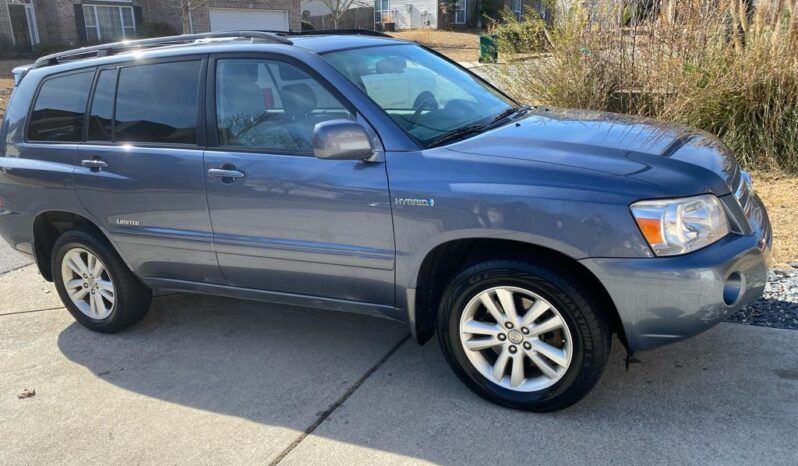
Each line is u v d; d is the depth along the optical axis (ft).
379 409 11.41
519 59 28.02
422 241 10.81
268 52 12.44
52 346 14.84
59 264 15.29
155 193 13.23
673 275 9.40
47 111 14.83
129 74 13.76
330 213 11.53
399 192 10.82
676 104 24.61
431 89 13.20
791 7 23.72
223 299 16.94
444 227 10.53
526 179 10.07
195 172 12.71
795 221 18.34
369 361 13.14
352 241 11.50
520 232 10.00
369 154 10.98
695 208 9.72
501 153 10.66
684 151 10.96
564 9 27.99
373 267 11.46
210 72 12.91
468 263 10.94
